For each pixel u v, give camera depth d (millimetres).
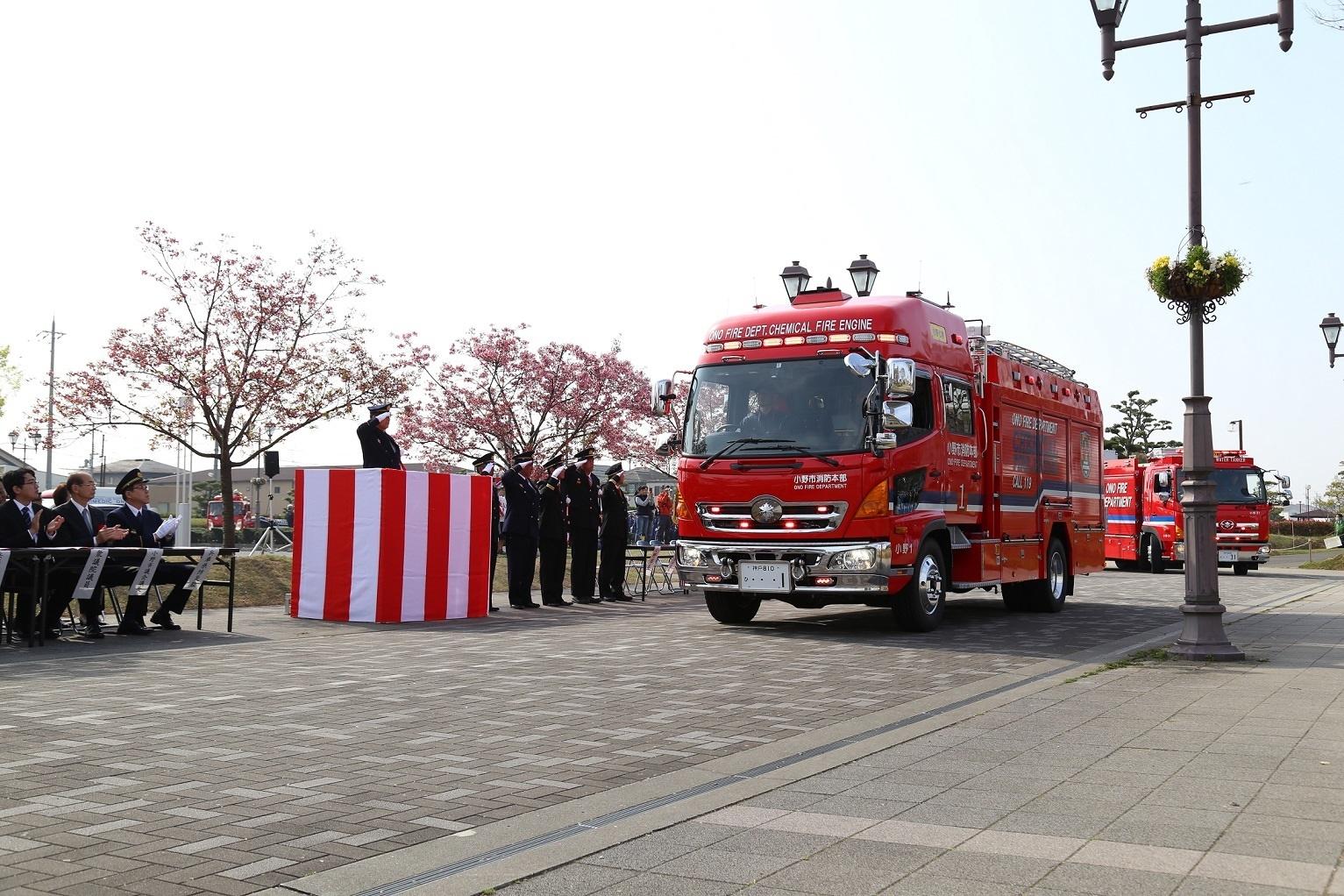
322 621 14797
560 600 18469
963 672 10664
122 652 11312
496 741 7285
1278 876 4445
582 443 37062
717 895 4324
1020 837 5023
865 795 5836
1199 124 11766
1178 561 32594
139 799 5672
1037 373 17547
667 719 8133
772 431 13812
